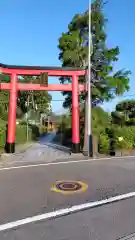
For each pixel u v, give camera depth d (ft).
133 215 20.22
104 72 75.25
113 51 76.74
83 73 63.10
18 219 19.25
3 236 16.31
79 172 38.93
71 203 23.30
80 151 67.21
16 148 76.54
